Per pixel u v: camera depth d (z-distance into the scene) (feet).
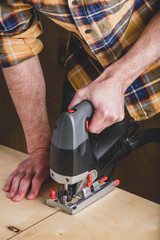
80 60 4.41
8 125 7.47
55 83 6.54
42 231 2.97
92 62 4.31
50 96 6.71
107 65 3.86
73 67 4.47
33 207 3.34
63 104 4.74
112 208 3.29
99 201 3.41
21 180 3.68
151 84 3.88
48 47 6.34
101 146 3.44
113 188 3.64
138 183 6.49
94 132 3.21
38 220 3.13
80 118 2.98
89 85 3.18
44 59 6.49
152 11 3.60
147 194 6.46
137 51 3.27
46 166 3.87
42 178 3.74
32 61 3.96
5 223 3.09
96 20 3.36
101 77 3.25
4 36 3.67
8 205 3.37
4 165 4.19
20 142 7.45
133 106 4.05
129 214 3.20
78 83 4.48
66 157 2.97
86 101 3.10
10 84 3.95
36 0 3.36
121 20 3.51
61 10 3.36
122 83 3.23
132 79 3.30
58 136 2.98
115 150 3.66
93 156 3.29
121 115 3.20
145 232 2.95
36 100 4.02
